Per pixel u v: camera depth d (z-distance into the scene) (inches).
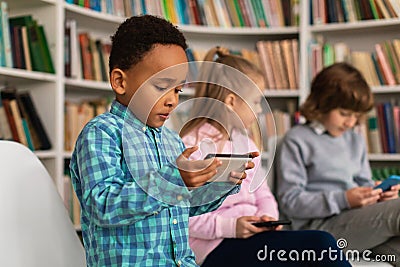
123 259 39.9
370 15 107.3
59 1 91.8
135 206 36.5
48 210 44.1
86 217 43.0
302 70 110.0
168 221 42.1
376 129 107.6
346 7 109.1
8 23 85.9
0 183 42.3
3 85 95.5
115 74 42.2
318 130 79.7
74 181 42.9
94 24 108.0
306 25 111.3
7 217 41.8
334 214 71.0
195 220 58.1
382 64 107.6
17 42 87.6
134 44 41.1
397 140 106.8
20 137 86.7
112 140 40.5
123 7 105.3
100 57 102.6
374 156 107.1
